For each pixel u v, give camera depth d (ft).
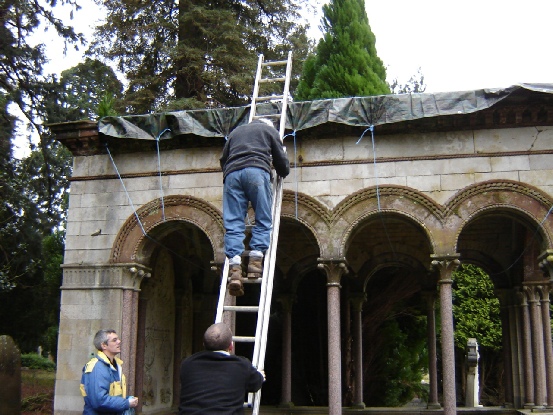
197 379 14.51
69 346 38.34
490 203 35.70
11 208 71.87
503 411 44.09
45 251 82.23
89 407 20.06
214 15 74.74
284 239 50.34
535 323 43.37
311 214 37.32
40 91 67.26
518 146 36.04
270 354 55.88
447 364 34.37
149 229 39.34
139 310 42.91
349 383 52.03
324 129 37.58
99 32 77.15
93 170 40.91
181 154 39.93
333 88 60.08
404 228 48.70
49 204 74.18
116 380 20.94
